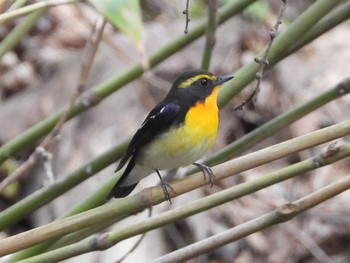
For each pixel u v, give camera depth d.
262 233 12.45
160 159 7.61
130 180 7.80
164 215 6.02
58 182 7.78
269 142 13.18
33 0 13.54
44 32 15.16
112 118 12.63
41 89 13.76
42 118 13.33
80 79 7.86
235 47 14.18
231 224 12.15
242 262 12.05
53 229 5.82
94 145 12.27
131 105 12.84
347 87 7.41
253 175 13.02
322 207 12.80
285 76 14.02
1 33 15.42
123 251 10.87
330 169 13.21
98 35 7.81
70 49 14.78
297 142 5.92
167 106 7.54
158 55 8.30
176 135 7.49
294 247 12.33
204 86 7.75
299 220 12.67
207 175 6.09
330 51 14.59
